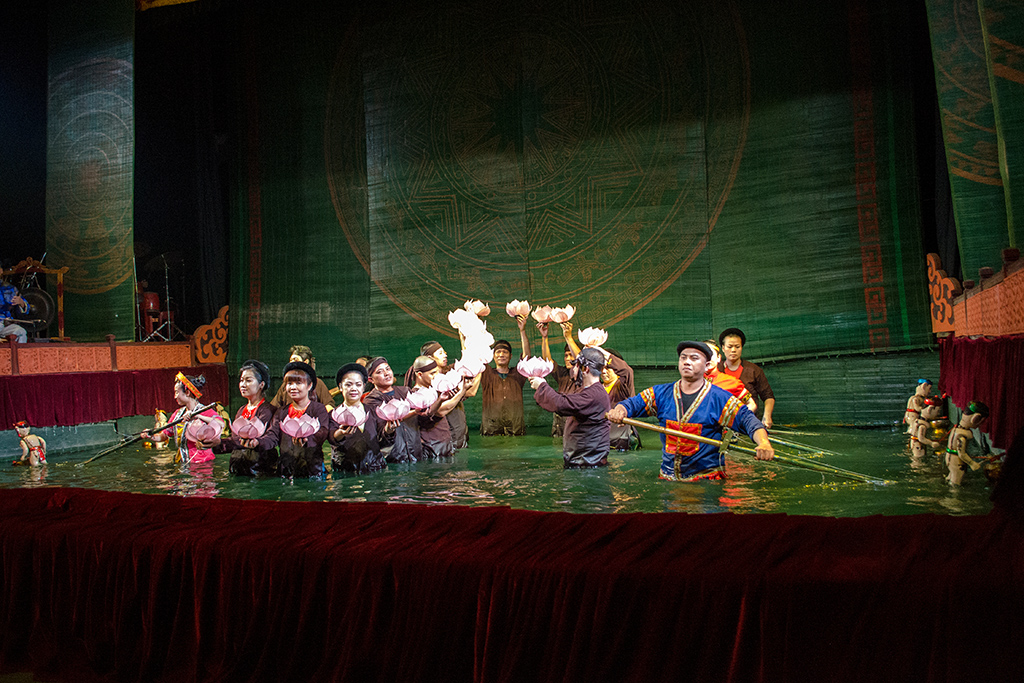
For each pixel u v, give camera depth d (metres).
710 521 3.25
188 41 12.15
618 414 5.29
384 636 3.34
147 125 12.61
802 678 2.79
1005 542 2.79
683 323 9.83
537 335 10.38
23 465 7.35
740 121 9.56
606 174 10.15
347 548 3.47
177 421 7.18
